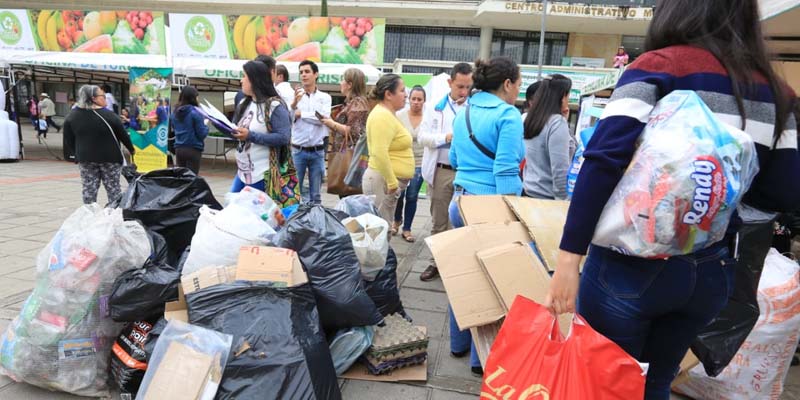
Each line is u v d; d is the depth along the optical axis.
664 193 1.05
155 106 8.59
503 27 17.14
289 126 3.50
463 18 17.09
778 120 1.16
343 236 2.33
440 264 2.21
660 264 1.19
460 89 3.87
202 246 2.24
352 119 4.64
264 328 1.92
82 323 2.09
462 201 2.51
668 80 1.15
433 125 3.96
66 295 2.08
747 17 1.16
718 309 1.29
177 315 2.05
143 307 2.06
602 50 17.12
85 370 2.11
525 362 1.30
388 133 3.52
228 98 10.95
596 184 1.14
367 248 2.51
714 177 1.03
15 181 7.62
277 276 2.07
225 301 1.98
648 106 1.13
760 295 2.15
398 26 17.86
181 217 2.64
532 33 17.39
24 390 2.12
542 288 2.06
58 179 8.03
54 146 13.12
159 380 1.81
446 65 14.95
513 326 1.35
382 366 2.33
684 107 1.09
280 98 3.46
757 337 2.14
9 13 11.40
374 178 3.59
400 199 5.19
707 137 1.04
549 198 2.74
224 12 18.34
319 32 10.58
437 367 2.50
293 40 10.69
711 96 1.13
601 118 1.20
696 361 2.16
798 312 2.10
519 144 2.49
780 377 2.18
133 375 2.01
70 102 16.83
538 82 3.26
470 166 2.74
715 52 1.13
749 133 1.14
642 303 1.24
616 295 1.27
